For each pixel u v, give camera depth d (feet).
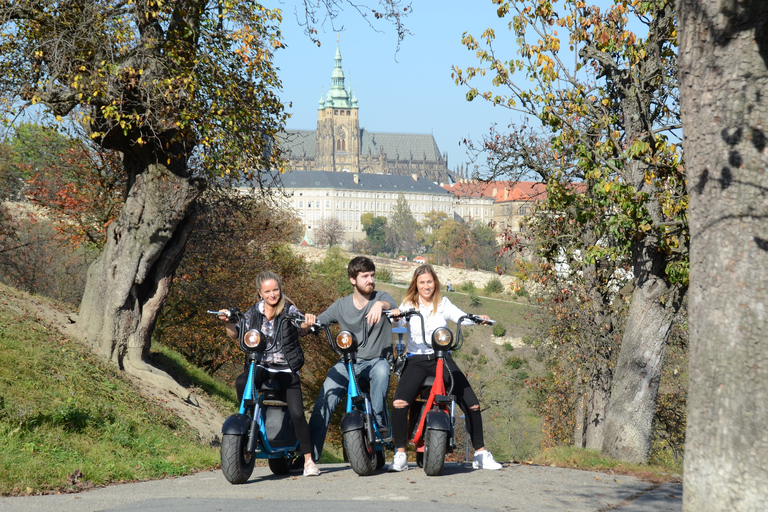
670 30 47.37
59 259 115.44
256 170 64.23
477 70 52.13
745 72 13.88
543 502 20.10
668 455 100.99
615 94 52.65
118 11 53.62
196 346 109.91
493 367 251.80
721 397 13.85
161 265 59.41
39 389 38.55
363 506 18.78
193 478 28.14
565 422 109.09
